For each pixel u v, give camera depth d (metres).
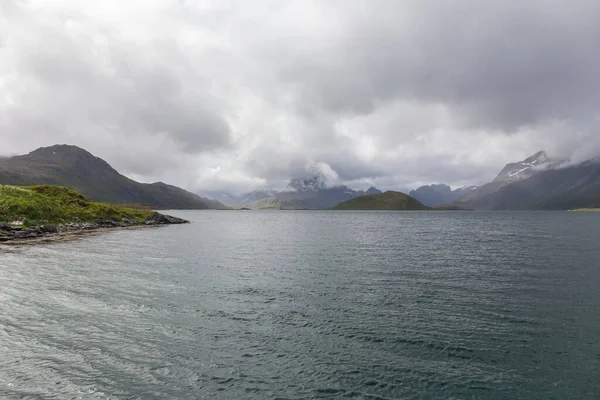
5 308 25.56
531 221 182.38
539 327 22.55
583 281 35.12
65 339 20.17
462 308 26.45
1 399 14.18
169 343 19.83
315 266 44.38
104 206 129.00
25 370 16.56
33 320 23.17
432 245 69.06
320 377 16.34
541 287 32.78
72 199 116.62
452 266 44.19
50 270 40.06
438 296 29.77
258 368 17.11
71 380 15.78
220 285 33.50
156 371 16.72
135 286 32.81
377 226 143.50
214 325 22.66
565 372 16.91
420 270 41.56
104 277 36.72
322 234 100.12
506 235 91.94
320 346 19.61
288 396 14.80
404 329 22.16
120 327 22.16
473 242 74.56
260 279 36.31
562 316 24.64
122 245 65.88
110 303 27.20
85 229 94.94
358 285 33.69
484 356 18.52
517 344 19.97
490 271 40.69
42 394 14.66
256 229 124.38
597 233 95.69
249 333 21.38
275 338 20.64
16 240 67.62
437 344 19.92
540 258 50.16
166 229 116.50
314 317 24.31
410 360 18.03
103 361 17.59
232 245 69.31
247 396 14.77
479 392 15.20
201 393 14.94
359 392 15.14
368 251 59.66
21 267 41.50
